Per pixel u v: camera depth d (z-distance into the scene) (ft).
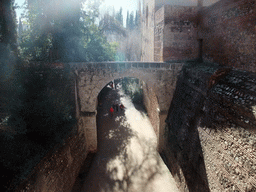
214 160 18.92
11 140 19.20
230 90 19.20
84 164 31.27
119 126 46.19
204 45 32.07
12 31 25.93
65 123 26.43
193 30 34.42
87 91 30.91
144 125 46.52
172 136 29.53
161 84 32.04
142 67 30.81
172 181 27.58
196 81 25.89
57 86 28.14
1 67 21.74
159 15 36.29
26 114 22.17
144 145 37.29
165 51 34.47
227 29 25.09
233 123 17.43
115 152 34.86
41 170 18.52
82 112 31.99
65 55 33.19
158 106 34.12
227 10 24.91
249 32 20.93
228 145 17.47
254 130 15.05
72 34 35.09
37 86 26.81
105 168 30.32
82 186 26.48
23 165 17.17
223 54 26.30
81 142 30.83
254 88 16.76
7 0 24.54
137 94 65.51
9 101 20.85
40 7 31.40
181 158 25.45
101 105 61.82
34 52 30.55
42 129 21.90
